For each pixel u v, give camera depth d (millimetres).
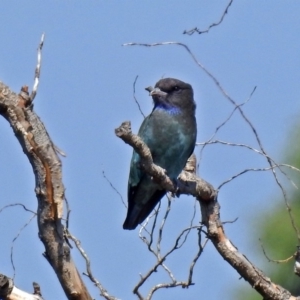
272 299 11227
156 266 10914
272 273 17125
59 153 10023
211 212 11570
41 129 9961
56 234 10086
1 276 9898
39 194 9992
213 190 11625
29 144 9914
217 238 11430
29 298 9977
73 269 10164
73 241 10477
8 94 9891
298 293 16906
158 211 11469
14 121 9906
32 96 9953
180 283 10938
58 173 9984
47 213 10023
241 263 11273
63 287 10195
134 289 10938
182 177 12172
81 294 10188
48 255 10125
